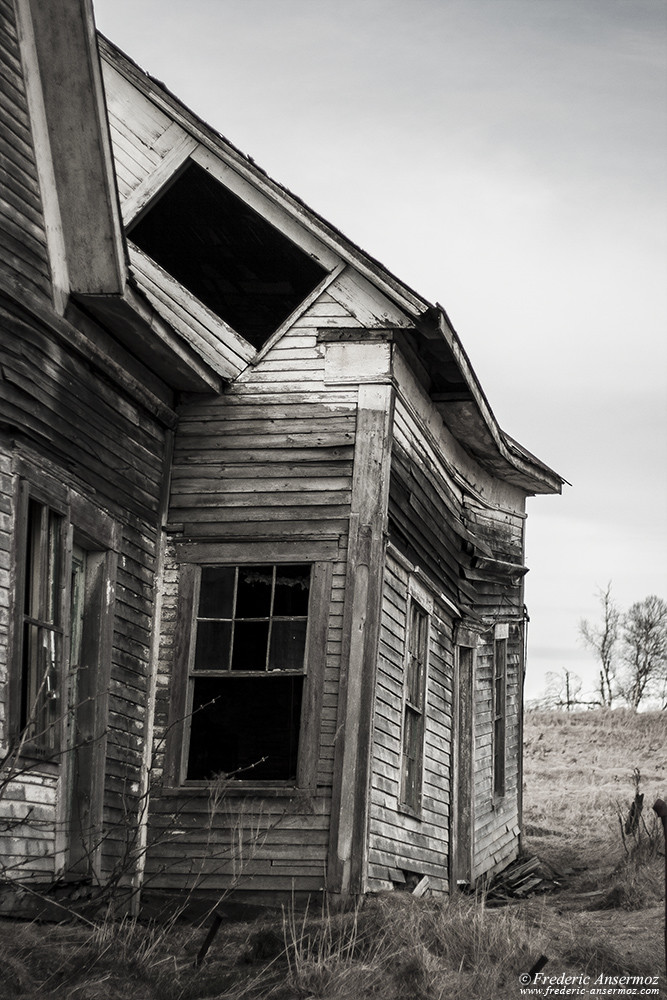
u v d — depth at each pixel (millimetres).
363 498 11234
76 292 9664
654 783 25141
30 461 8898
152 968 7645
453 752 14414
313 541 11250
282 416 11586
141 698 10922
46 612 9047
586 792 23984
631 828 16719
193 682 11211
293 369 11688
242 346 11805
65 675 9125
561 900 13383
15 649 8359
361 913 9180
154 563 11305
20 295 8859
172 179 12070
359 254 11539
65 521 9383
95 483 10062
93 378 10086
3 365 8625
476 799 15664
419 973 7805
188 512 11523
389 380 11484
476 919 9008
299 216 11695
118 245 9531
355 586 11039
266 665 11125
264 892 10484
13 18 9117
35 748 8602
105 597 10172
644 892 12570
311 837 10594
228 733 12719
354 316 11664
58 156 9391
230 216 12875
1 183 8812
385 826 11508
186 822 10773
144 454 11094
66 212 9516
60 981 7113
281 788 10766
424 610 13367
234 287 14492
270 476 11469
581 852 17625
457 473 15258
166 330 10445
